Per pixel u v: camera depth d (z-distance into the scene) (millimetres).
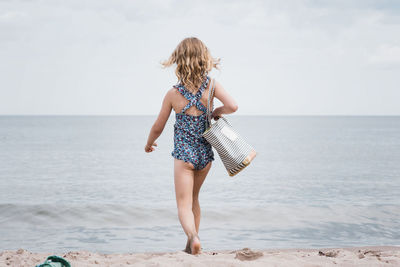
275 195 10609
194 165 3316
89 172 16766
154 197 10133
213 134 3230
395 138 54625
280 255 3301
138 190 11516
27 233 6133
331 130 89812
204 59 3307
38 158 24016
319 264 2836
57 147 34906
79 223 6836
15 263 3119
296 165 20422
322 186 12523
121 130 87562
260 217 7215
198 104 3305
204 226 6617
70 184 12867
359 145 39125
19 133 68500
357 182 13555
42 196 10234
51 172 16625
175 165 3367
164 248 5277
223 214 7414
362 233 6121
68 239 5762
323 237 5871
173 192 11109
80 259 3400
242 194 10789
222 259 2828
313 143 42812
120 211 7645
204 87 3322
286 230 6309
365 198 10039
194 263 2697
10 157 24469
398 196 10383
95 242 5602
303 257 3238
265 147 36281
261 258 3135
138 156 26547
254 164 21078
